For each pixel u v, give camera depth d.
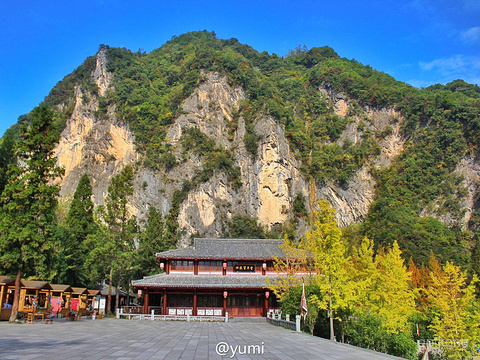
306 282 51.47
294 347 25.56
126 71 161.50
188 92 155.38
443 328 43.31
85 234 70.12
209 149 145.25
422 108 158.50
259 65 199.75
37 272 45.75
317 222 37.28
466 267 102.56
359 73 184.25
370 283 40.81
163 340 27.61
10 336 25.69
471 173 139.75
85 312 51.31
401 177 146.75
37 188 41.53
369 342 35.56
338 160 152.75
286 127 155.50
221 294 60.75
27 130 43.38
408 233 119.38
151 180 137.50
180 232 129.88
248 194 142.00
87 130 151.38
